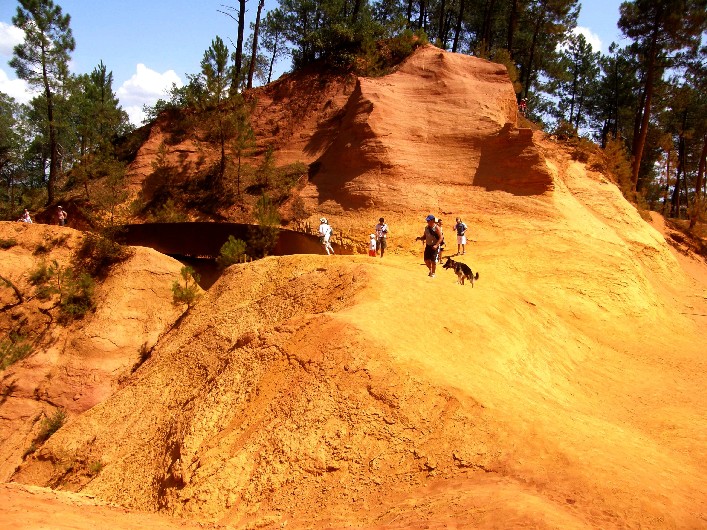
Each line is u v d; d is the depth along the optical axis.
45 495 8.08
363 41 34.41
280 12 45.09
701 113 43.03
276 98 34.69
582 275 19.12
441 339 10.62
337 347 9.22
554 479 6.69
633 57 41.50
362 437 7.82
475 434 7.61
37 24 31.36
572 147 30.88
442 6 43.44
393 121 27.28
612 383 13.23
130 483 9.54
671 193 56.25
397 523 6.07
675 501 6.41
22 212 33.31
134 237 27.52
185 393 12.36
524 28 44.56
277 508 7.27
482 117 26.94
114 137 39.00
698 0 32.25
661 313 19.94
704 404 11.90
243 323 13.73
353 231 24.00
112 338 20.88
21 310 21.61
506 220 23.16
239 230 25.66
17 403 19.61
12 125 50.09
